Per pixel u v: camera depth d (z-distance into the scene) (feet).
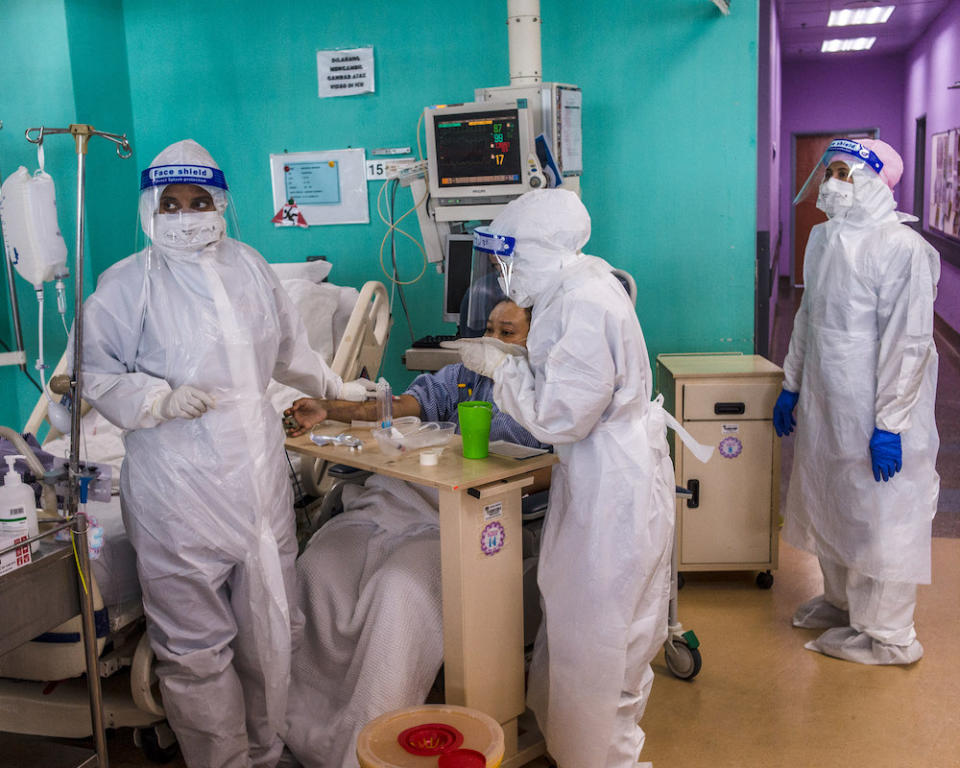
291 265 11.82
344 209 12.50
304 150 12.51
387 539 7.35
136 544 6.39
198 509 6.25
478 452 6.64
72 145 11.96
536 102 9.93
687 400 9.82
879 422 7.98
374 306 10.73
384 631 6.59
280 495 6.70
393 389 12.84
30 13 11.83
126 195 13.03
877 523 8.20
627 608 6.15
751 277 11.07
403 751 5.41
